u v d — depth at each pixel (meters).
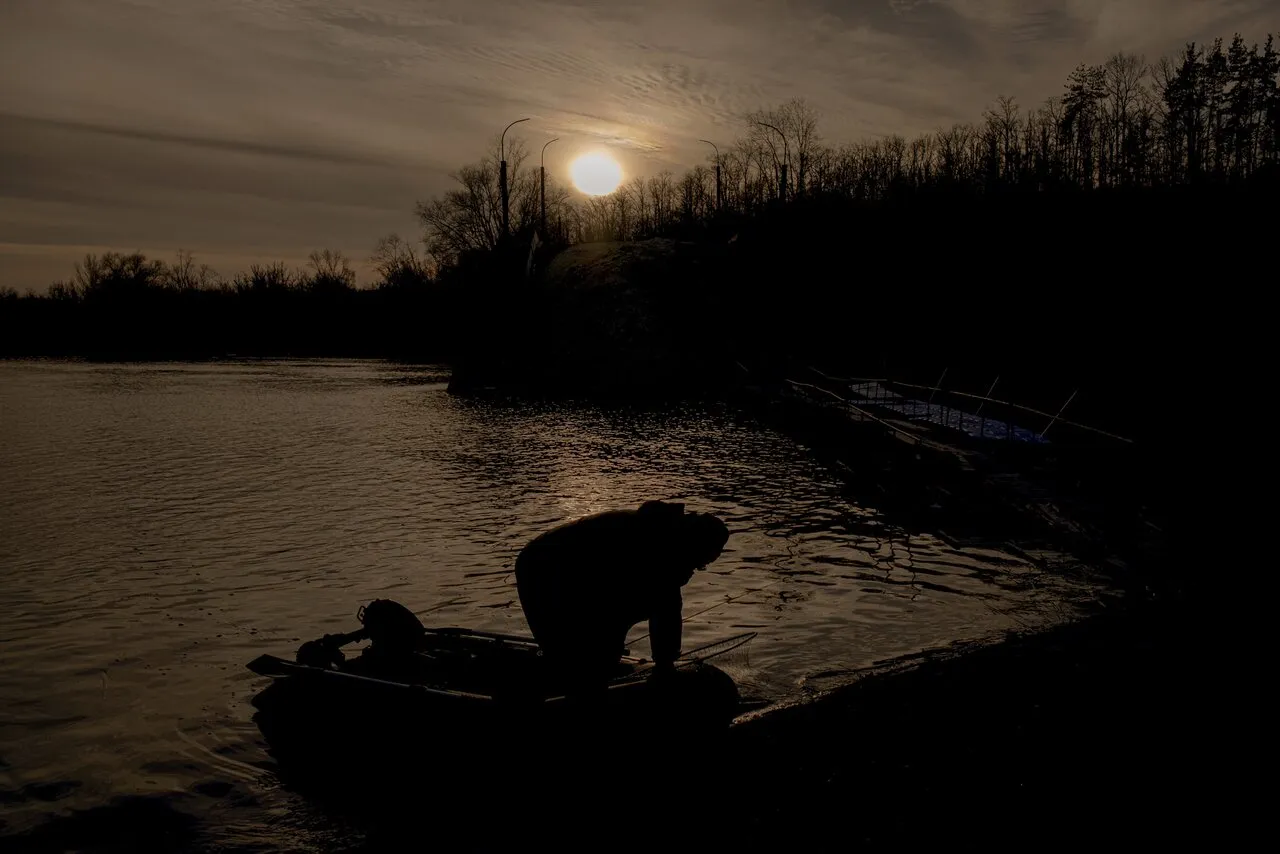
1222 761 7.02
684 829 6.39
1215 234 35.47
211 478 23.42
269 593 13.07
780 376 45.81
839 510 19.00
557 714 6.88
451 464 25.72
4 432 34.28
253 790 7.28
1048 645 10.03
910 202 55.69
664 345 50.91
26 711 8.94
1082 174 70.12
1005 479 18.81
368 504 19.77
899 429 26.42
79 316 130.00
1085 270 39.22
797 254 55.66
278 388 58.03
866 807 6.52
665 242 60.38
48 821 6.89
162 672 9.97
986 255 46.78
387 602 8.51
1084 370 31.91
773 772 7.11
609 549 6.67
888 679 9.03
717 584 13.36
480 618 11.84
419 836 6.54
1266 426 21.28
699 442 30.59
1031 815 6.29
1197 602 11.53
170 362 97.50
